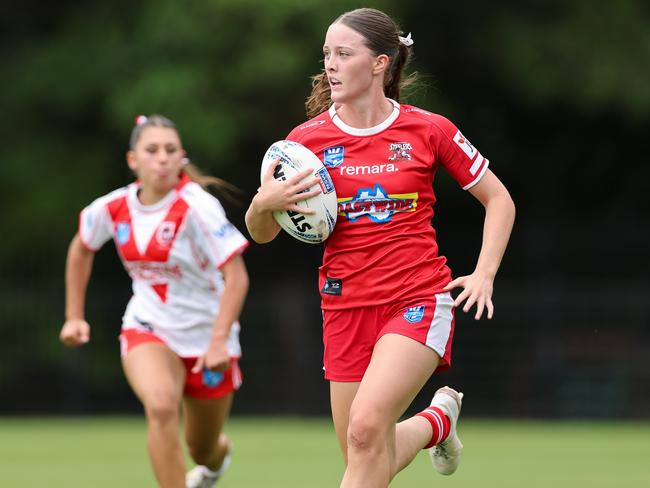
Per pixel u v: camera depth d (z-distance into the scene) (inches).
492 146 3125.0
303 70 2438.5
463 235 3120.1
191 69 2442.2
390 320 735.1
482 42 2738.7
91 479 1269.7
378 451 699.4
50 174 2753.4
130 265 981.2
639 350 2694.4
